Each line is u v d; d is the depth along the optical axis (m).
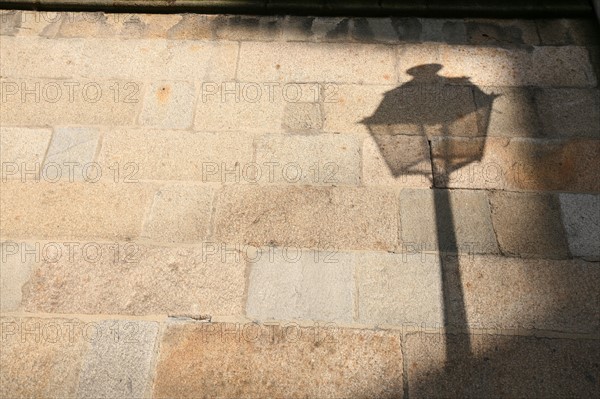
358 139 2.53
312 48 2.84
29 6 3.00
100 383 1.98
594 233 2.23
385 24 2.92
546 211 2.29
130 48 2.87
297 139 2.54
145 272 2.20
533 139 2.49
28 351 2.04
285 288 2.14
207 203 2.36
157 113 2.63
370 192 2.37
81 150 2.53
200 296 2.14
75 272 2.20
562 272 2.14
